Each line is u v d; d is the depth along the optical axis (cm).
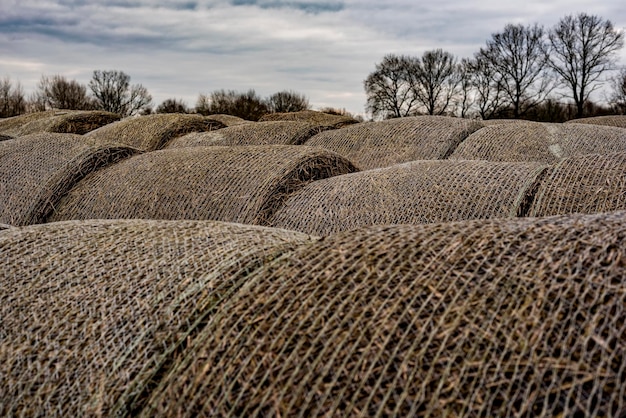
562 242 185
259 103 5253
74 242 243
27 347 192
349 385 157
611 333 151
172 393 169
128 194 425
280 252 218
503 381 149
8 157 476
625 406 137
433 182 387
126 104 5812
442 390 151
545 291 167
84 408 173
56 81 5231
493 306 167
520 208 358
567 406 141
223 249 225
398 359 159
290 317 179
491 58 5094
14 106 4925
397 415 149
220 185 416
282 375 163
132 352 183
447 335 162
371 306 175
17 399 179
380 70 5462
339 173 468
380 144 709
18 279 221
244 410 159
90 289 210
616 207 330
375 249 201
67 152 471
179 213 407
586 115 4900
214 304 193
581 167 366
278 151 452
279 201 409
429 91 5416
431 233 208
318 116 1476
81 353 186
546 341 154
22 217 427
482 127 728
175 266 216
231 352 174
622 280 164
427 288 178
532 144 644
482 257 186
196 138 789
